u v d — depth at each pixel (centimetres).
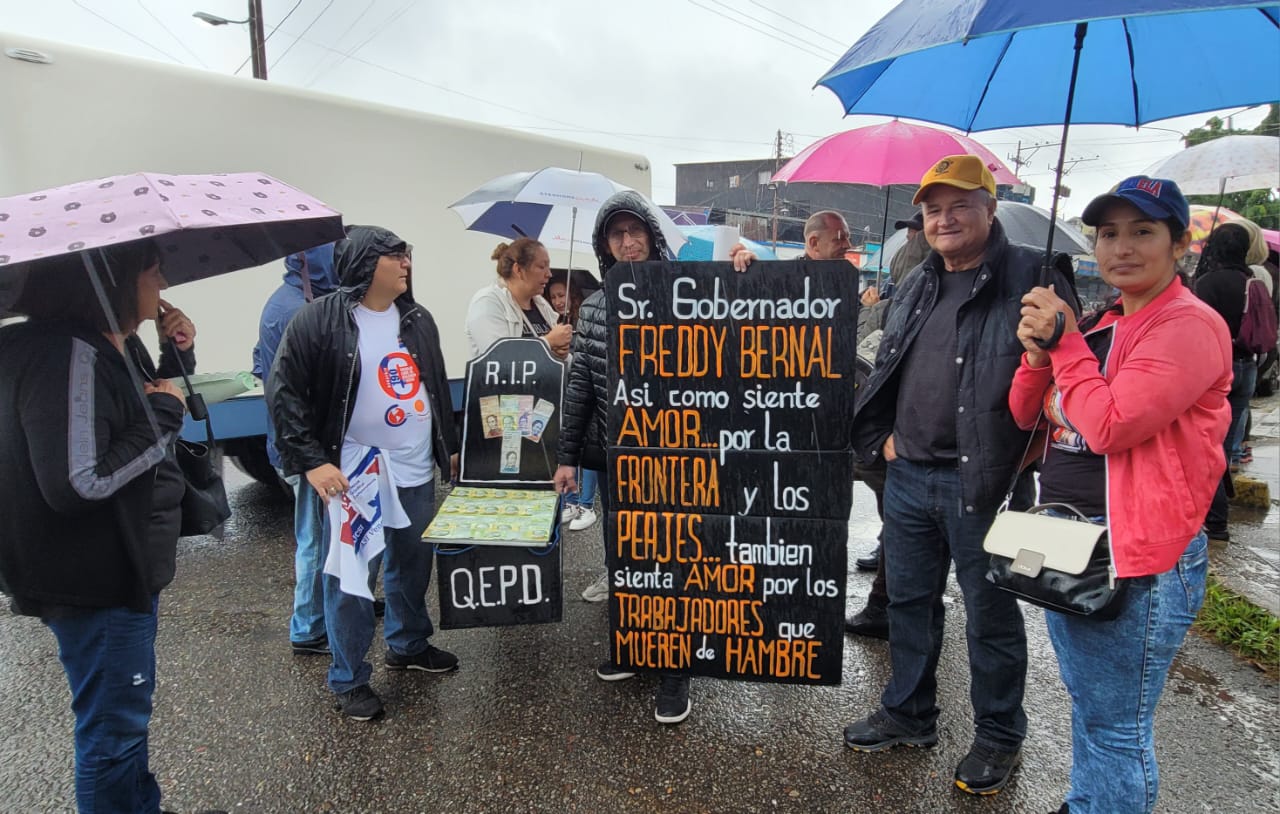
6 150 343
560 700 268
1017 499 210
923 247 315
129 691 170
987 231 199
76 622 163
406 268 253
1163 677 165
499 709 262
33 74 349
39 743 245
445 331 532
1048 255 182
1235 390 480
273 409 234
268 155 433
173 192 158
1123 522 156
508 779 226
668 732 249
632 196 249
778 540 230
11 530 153
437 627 323
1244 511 491
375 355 247
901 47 149
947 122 244
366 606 253
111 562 161
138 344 186
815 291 217
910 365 217
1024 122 234
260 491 544
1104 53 207
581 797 218
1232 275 432
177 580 380
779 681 237
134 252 165
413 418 256
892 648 237
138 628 170
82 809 173
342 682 254
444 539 246
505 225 469
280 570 394
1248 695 274
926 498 215
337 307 240
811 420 223
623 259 251
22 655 302
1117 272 159
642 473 233
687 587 237
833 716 258
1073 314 169
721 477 230
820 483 226
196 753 238
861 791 220
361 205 477
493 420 283
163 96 391
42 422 147
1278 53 183
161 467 175
